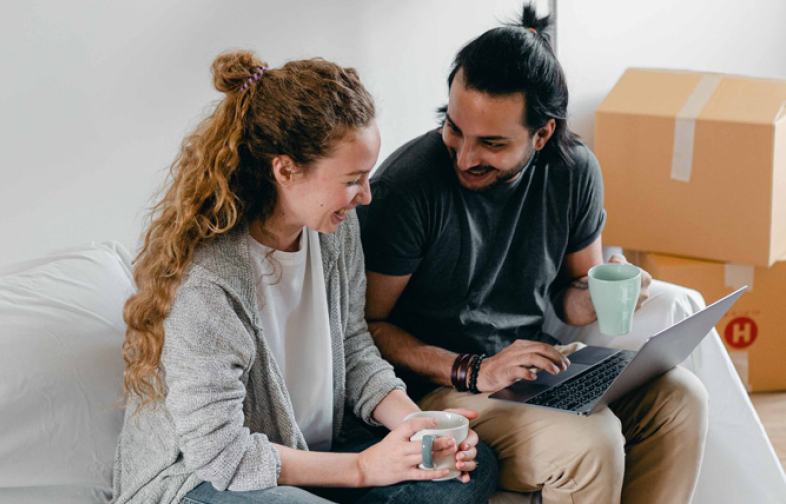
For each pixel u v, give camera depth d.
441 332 1.76
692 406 1.61
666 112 2.34
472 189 1.67
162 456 1.35
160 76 1.85
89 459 1.41
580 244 1.84
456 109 1.59
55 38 1.71
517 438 1.55
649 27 2.71
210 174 1.32
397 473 1.34
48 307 1.43
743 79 2.41
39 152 1.74
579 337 1.95
